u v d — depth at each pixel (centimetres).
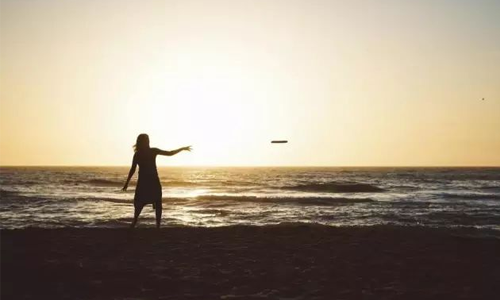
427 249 910
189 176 8881
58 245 896
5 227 1385
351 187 4216
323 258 816
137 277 663
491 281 669
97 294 582
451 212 2023
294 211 2075
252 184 5247
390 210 2159
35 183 5072
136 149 950
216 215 1847
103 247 880
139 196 952
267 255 835
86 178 6862
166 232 1067
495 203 2636
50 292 589
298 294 590
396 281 664
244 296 574
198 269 719
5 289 602
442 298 578
